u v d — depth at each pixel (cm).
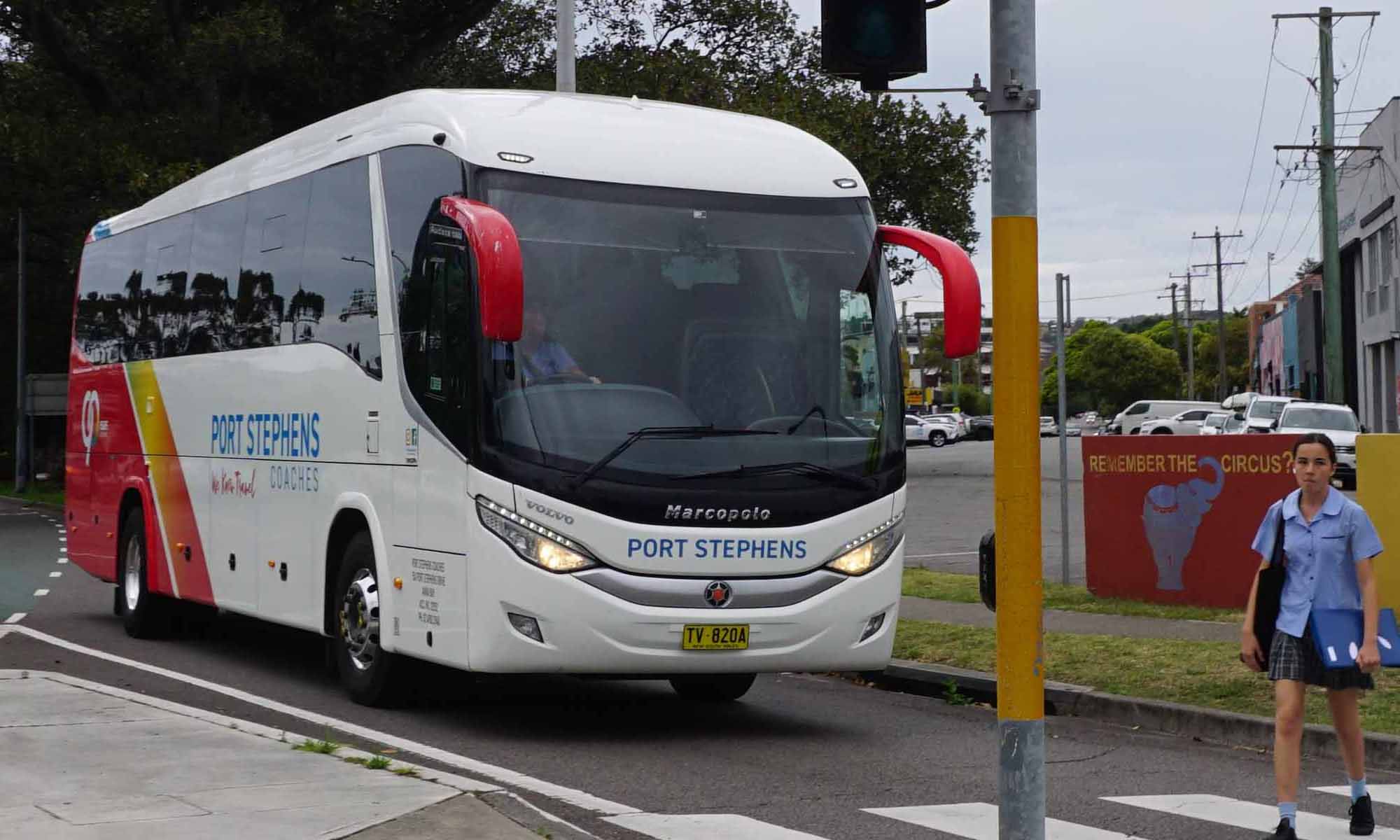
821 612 973
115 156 3606
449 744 972
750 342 989
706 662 952
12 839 639
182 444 1465
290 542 1227
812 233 1026
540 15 4197
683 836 722
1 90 3975
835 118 4112
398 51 3959
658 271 983
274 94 3934
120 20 3719
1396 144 5044
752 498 962
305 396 1204
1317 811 818
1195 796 852
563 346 954
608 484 938
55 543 2992
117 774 779
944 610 1600
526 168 983
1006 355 568
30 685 1085
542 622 930
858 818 774
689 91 3866
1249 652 761
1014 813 564
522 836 658
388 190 1088
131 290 1647
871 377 1020
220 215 1427
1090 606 1567
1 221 4322
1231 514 1533
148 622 1550
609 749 967
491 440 944
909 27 601
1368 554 743
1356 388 6112
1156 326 17838
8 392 5931
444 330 986
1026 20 574
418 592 1019
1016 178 570
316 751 841
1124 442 1608
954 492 3956
